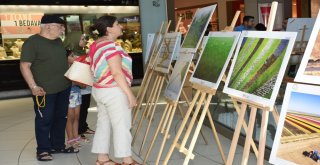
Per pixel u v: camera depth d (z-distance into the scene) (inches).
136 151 178.2
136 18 423.5
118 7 418.6
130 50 422.3
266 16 417.7
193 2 522.6
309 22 186.7
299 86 86.0
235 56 110.8
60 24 165.9
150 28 318.0
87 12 408.8
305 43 186.9
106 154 151.4
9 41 386.6
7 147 199.3
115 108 140.7
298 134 84.4
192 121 126.4
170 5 374.3
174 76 151.6
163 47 176.4
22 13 390.6
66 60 171.2
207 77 123.0
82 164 163.9
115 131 142.5
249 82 100.0
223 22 483.2
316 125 81.3
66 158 173.3
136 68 423.8
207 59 128.6
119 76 136.9
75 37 199.5
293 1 466.3
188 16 535.5
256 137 156.9
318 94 81.8
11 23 386.9
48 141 173.0
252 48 103.9
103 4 414.0
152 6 317.4
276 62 92.1
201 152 171.0
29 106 326.6
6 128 246.5
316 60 85.0
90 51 145.9
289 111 87.3
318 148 80.2
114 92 140.3
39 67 163.9
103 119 149.5
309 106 83.3
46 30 164.7
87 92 197.6
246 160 97.8
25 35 393.1
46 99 166.6
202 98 125.6
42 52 162.7
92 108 296.2
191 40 144.3
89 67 153.7
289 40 90.4
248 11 426.3
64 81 169.3
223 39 121.5
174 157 165.5
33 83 160.9
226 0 474.0
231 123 187.2
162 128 153.6
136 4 422.3
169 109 152.3
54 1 398.3
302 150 83.2
